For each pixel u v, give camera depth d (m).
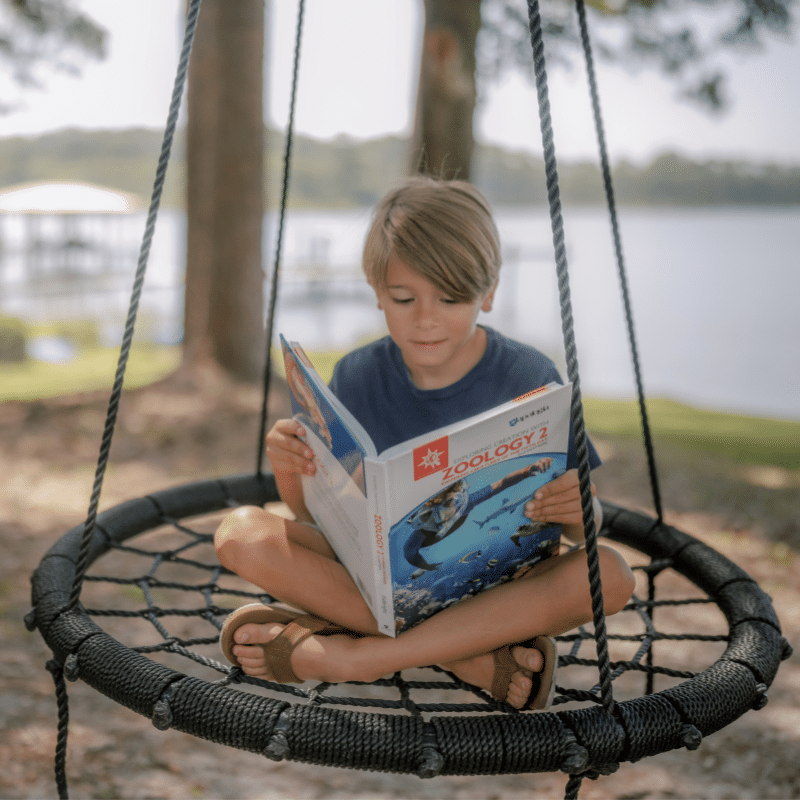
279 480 1.54
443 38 5.12
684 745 1.04
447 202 1.31
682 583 3.49
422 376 1.48
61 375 8.70
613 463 5.31
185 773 2.12
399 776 2.17
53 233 23.38
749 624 1.35
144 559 3.58
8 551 3.60
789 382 10.28
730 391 9.72
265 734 1.01
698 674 1.19
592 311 16.45
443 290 1.28
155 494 1.85
